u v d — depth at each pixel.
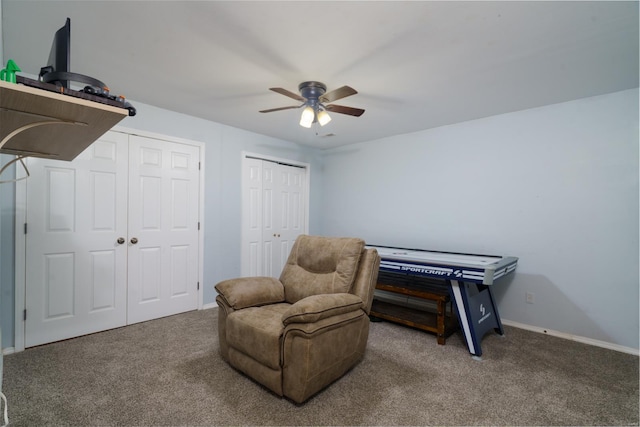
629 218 2.54
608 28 1.74
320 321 1.69
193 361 2.20
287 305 2.23
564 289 2.83
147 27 1.75
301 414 1.62
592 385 1.96
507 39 1.85
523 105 2.94
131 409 1.65
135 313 2.97
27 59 2.12
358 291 2.12
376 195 4.32
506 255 3.16
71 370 2.05
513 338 2.77
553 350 2.51
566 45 1.91
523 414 1.66
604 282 2.64
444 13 1.62
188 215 3.37
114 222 2.84
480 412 1.67
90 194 2.70
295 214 4.66
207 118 3.45
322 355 1.69
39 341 2.43
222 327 2.17
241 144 3.88
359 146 4.55
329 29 1.77
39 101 0.81
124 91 2.68
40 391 1.80
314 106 2.48
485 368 2.18
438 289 2.85
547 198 2.93
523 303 3.05
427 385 1.94
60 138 1.17
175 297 3.27
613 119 2.61
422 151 3.84
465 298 2.45
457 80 2.41
